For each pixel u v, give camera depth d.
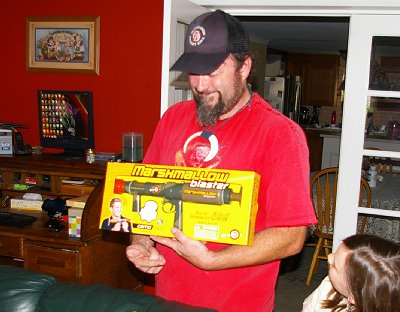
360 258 1.25
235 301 1.41
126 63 2.98
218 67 1.28
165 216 1.32
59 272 2.52
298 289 3.60
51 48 3.10
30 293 1.56
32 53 3.14
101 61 3.02
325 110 8.00
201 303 1.44
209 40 1.31
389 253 1.24
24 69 3.17
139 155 2.80
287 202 1.29
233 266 1.30
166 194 1.31
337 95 7.77
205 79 1.32
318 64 7.68
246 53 1.35
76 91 2.83
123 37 2.96
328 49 7.11
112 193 1.36
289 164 1.31
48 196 2.98
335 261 1.33
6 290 1.57
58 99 2.88
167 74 2.36
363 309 1.24
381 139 2.74
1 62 3.21
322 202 3.73
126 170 1.37
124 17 2.95
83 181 2.77
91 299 1.48
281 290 3.57
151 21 2.91
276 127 1.34
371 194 2.84
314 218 1.32
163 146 1.55
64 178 2.80
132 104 3.00
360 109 2.73
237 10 2.80
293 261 4.12
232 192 1.27
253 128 1.38
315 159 7.06
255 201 1.29
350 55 2.71
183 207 1.30
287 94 6.75
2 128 2.92
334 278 1.34
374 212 2.81
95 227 2.51
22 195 3.00
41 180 2.90
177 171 1.33
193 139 1.45
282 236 1.31
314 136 7.02
